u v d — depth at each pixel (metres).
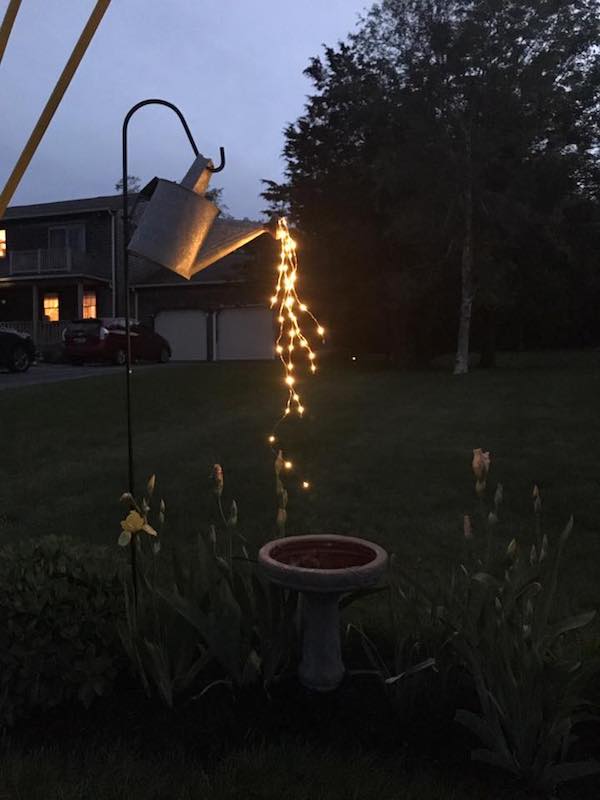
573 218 22.45
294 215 23.28
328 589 2.30
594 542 4.61
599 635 2.92
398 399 13.08
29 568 2.66
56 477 6.91
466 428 9.58
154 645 2.47
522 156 19.38
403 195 20.31
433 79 18.03
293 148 23.30
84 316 30.00
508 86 18.27
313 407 12.05
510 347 36.03
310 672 2.56
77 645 2.47
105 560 2.95
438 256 20.81
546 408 11.38
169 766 2.18
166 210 2.30
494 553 4.41
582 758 2.23
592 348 35.03
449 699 2.51
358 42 20.31
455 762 2.25
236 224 2.44
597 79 19.70
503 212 18.69
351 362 25.39
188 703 2.55
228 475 6.82
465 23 18.14
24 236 30.59
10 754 2.24
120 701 2.59
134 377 17.53
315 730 2.41
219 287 28.80
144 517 2.60
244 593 2.65
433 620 2.46
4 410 11.74
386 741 2.35
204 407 12.27
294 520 5.23
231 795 2.01
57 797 2.00
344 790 2.04
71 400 12.99
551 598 2.17
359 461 7.42
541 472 6.69
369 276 23.11
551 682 2.06
